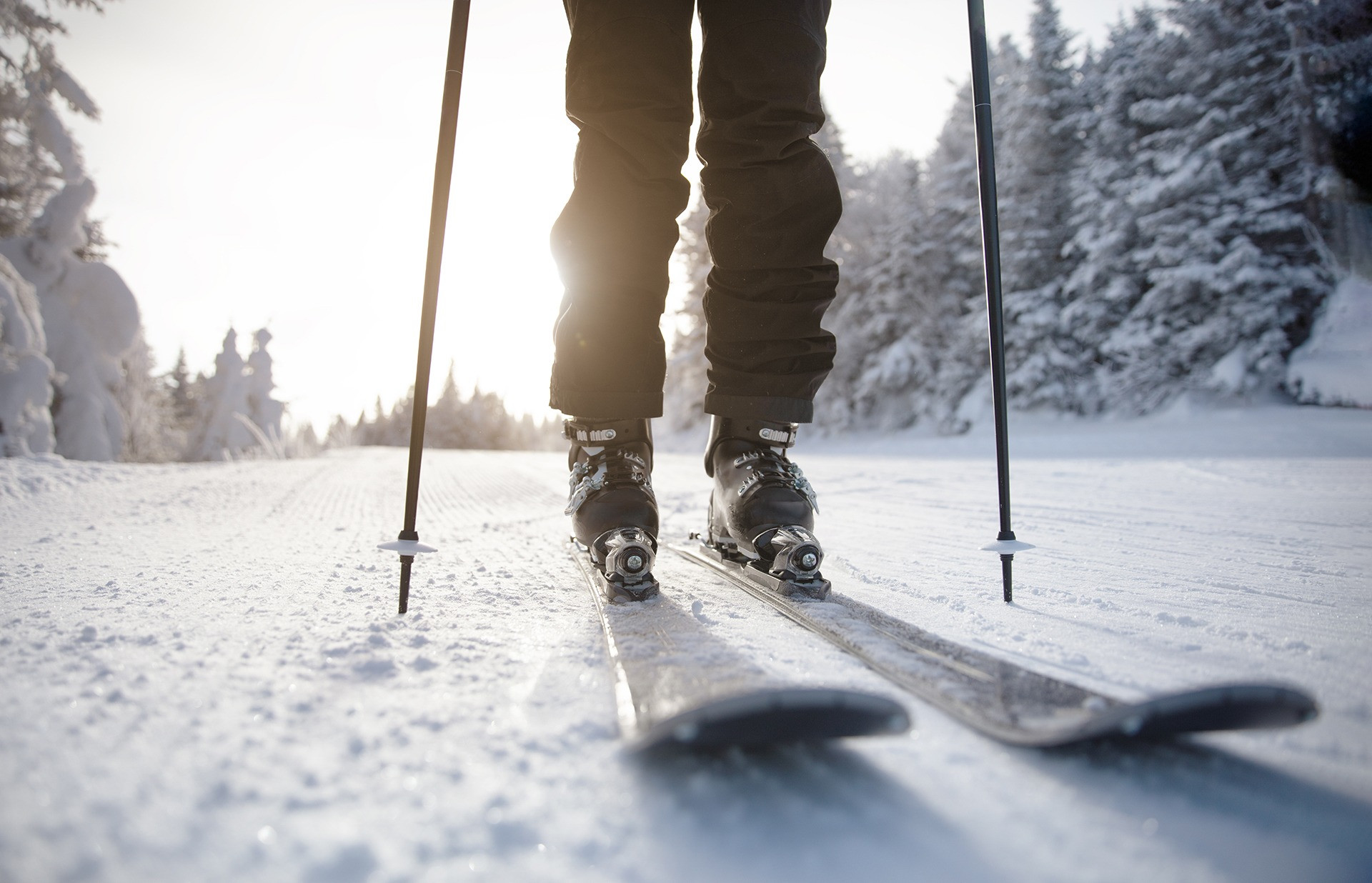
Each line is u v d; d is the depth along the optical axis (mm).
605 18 1196
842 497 3213
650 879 342
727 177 1248
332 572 1321
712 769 460
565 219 1238
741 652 748
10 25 11555
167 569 1348
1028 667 719
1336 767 459
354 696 604
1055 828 386
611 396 1212
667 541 1788
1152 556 1506
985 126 1120
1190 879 338
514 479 5273
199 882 338
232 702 582
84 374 11781
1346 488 3178
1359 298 10852
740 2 1200
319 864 354
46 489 3656
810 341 1274
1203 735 507
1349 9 5469
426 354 1014
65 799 413
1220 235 12336
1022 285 15219
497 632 842
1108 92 14508
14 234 12258
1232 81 12234
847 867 351
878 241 17703
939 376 15758
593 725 535
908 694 609
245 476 5094
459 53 1080
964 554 1559
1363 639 820
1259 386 11820
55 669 666
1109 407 13555
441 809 408
